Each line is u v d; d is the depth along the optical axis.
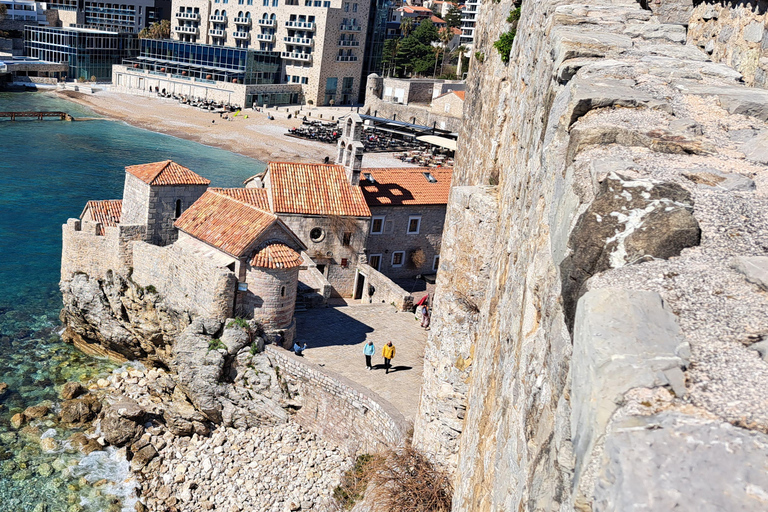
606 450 3.48
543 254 7.36
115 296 44.78
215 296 38.62
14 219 69.75
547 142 8.94
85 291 45.56
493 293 13.95
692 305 4.34
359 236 52.41
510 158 17.50
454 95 138.88
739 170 6.11
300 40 169.88
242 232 40.31
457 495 12.49
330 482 33.06
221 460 35.56
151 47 176.12
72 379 42.91
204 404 37.78
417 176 60.03
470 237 19.06
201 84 165.88
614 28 12.01
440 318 20.22
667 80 8.94
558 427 4.90
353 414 34.16
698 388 3.66
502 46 25.28
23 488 32.91
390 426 31.67
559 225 6.52
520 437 6.72
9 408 39.06
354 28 174.62
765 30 9.91
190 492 33.53
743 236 4.97
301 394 36.66
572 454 4.50
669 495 3.03
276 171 52.19
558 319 5.79
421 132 133.62
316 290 48.25
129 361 46.03
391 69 195.38
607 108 7.80
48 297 53.12
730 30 11.52
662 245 4.97
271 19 175.00
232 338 38.22
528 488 5.73
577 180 6.35
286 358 37.22
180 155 110.44
